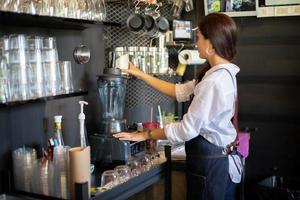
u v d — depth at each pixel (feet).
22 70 5.62
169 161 7.02
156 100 9.83
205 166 6.53
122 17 8.38
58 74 6.28
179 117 10.47
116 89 7.35
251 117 10.33
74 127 7.28
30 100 5.46
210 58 6.61
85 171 5.30
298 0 9.50
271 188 9.12
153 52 8.68
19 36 5.68
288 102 9.92
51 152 6.06
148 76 7.97
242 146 8.88
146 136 6.64
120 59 7.64
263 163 10.28
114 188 5.66
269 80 10.07
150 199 6.85
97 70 7.75
